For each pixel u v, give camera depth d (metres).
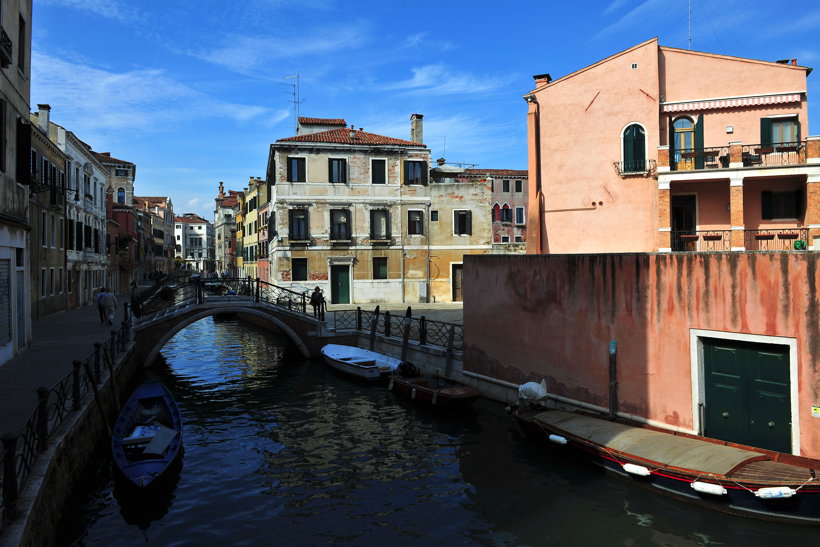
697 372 9.55
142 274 61.00
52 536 7.05
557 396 12.27
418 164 30.94
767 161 15.60
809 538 7.14
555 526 7.83
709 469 7.97
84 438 9.47
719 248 15.95
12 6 12.66
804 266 8.21
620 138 16.80
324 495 9.09
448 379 15.41
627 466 8.82
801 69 15.68
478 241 31.73
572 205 17.48
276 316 21.00
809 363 8.16
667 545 7.24
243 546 7.46
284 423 13.20
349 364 17.92
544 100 17.95
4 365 12.40
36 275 22.38
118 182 54.16
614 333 10.95
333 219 29.66
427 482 9.53
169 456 9.47
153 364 20.02
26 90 14.11
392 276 30.50
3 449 5.58
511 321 13.62
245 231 53.47
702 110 16.22
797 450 8.30
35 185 20.47
